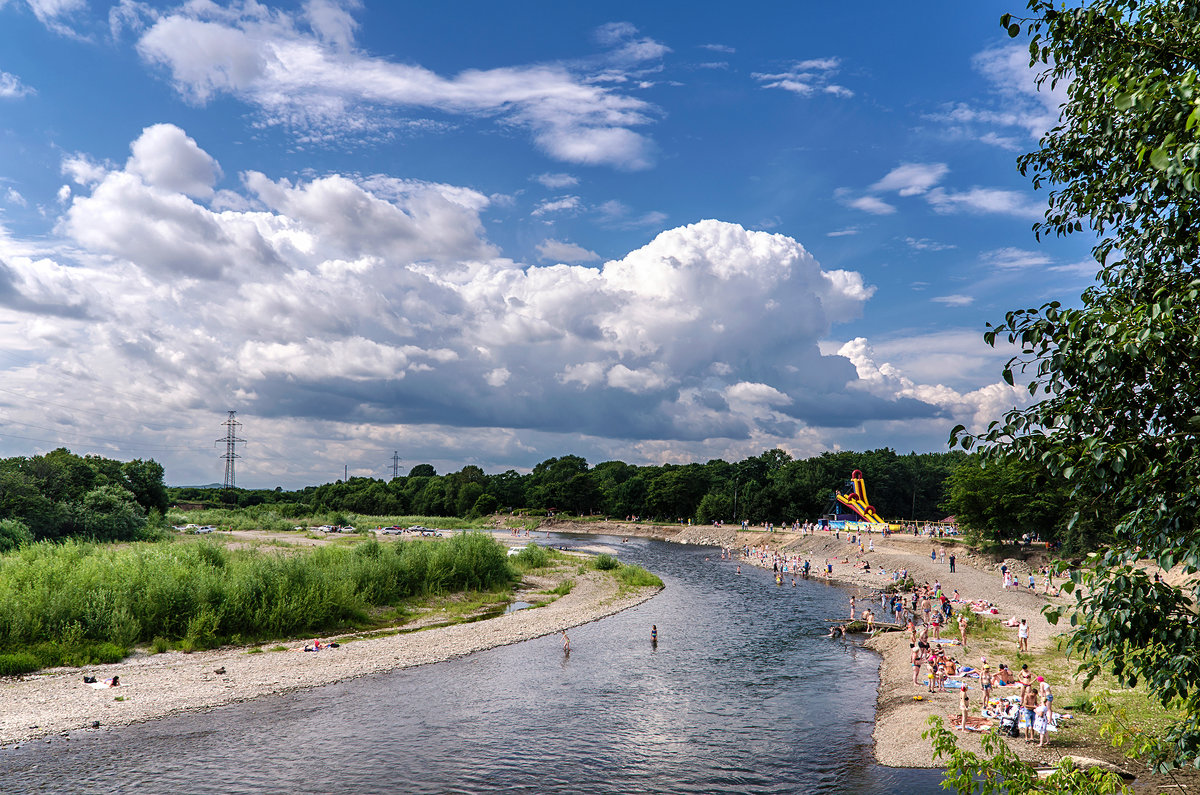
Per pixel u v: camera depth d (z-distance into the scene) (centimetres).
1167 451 798
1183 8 816
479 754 2944
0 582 4369
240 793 2527
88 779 2609
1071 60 991
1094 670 915
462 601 6575
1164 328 737
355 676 4034
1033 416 888
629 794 2592
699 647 4947
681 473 18775
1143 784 2245
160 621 4609
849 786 2625
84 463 12694
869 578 8588
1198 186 645
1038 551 7981
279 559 5631
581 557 10888
